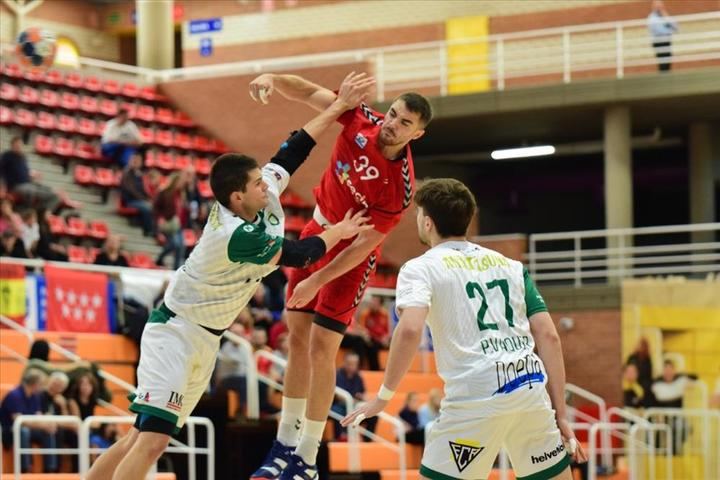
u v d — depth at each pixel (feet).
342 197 35.47
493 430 29.32
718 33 107.96
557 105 111.34
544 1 130.52
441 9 135.23
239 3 147.64
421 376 96.32
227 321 33.45
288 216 115.14
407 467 81.25
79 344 78.74
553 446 29.78
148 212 103.81
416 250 112.37
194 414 76.48
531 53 130.41
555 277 108.06
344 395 75.82
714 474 98.68
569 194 143.43
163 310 33.35
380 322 98.02
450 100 114.93
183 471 75.66
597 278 141.38
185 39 150.20
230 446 75.00
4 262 79.20
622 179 111.34
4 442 60.80
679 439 100.68
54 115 114.93
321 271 34.37
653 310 103.71
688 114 116.67
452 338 29.63
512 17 131.95
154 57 139.54
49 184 105.91
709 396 101.35
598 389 104.99
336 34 141.59
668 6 124.26
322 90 36.27
